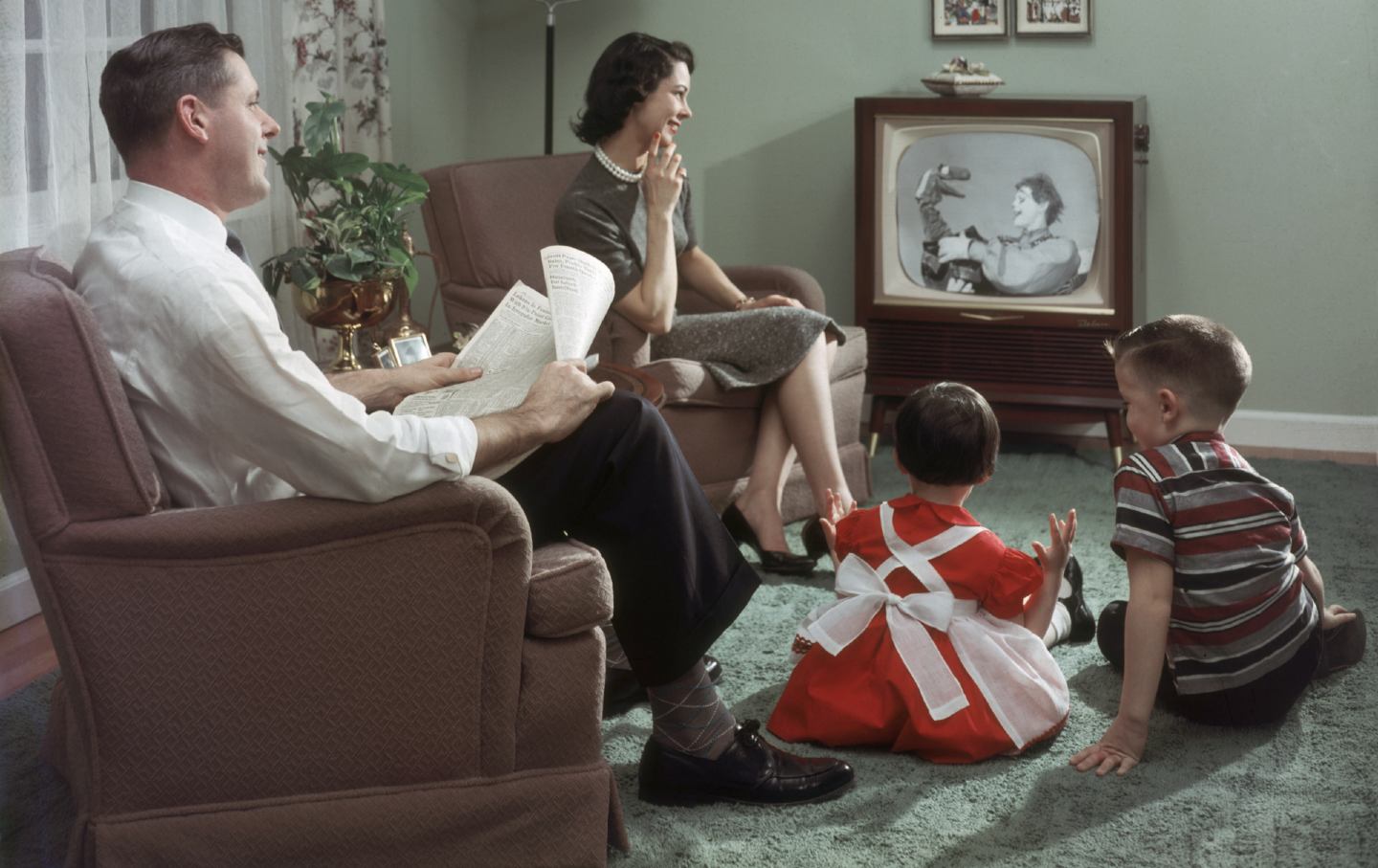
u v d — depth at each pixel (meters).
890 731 2.06
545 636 1.66
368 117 3.60
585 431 1.73
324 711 1.58
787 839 1.81
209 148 1.63
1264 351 3.75
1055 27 3.73
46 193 2.57
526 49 4.21
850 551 2.15
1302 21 3.55
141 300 1.52
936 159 3.49
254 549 1.52
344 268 2.76
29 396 1.48
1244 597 1.99
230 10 3.09
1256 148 3.65
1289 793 1.90
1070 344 3.52
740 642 2.47
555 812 1.67
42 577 1.52
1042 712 2.04
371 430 1.50
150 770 1.56
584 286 1.76
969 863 1.75
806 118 4.01
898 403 3.73
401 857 1.63
